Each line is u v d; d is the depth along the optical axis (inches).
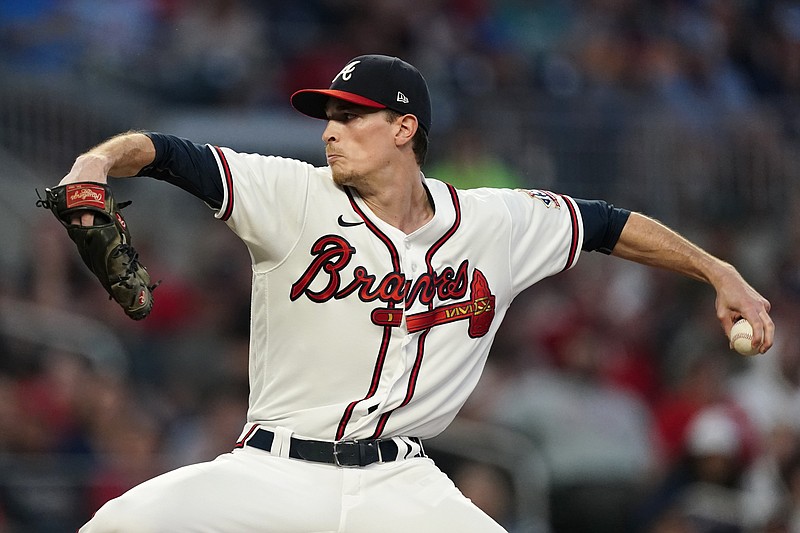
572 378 1567.4
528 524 1262.3
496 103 2005.4
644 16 2271.2
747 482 1343.5
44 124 1854.1
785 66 2322.8
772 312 1828.2
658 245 665.0
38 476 1253.7
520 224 636.7
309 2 2105.1
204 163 567.2
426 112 612.4
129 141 546.9
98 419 1360.7
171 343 1534.2
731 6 2345.0
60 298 1576.0
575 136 2003.0
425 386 598.2
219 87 1957.4
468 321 611.5
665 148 2027.6
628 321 1760.6
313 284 585.3
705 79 2214.6
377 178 598.5
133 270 537.6
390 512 587.2
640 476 1411.2
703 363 1572.3
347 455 587.5
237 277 1696.6
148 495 560.4
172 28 2016.5
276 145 1845.5
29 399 1343.5
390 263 592.1
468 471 1277.1
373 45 2102.6
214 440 1360.7
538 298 1760.6
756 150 2054.6
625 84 2162.9
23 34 1951.3
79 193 526.0
